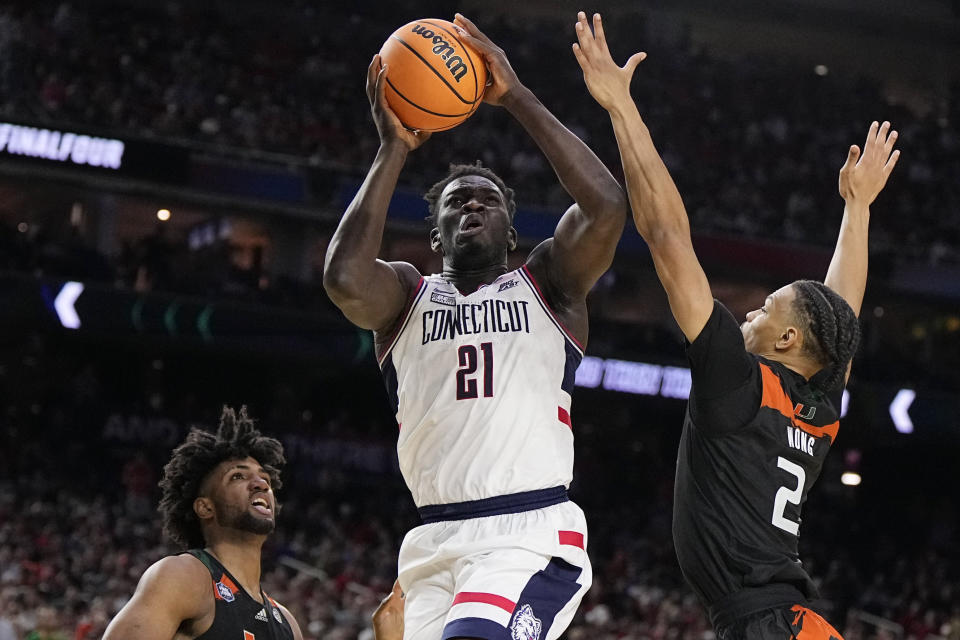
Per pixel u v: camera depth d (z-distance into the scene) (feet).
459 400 13.06
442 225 14.02
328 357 75.61
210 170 71.72
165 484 15.75
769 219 83.76
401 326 13.61
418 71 13.65
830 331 12.23
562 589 12.82
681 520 12.07
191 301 72.69
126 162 69.87
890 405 81.30
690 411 12.11
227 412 15.89
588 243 13.32
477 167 14.66
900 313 89.51
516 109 13.93
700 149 89.51
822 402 12.35
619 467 84.79
